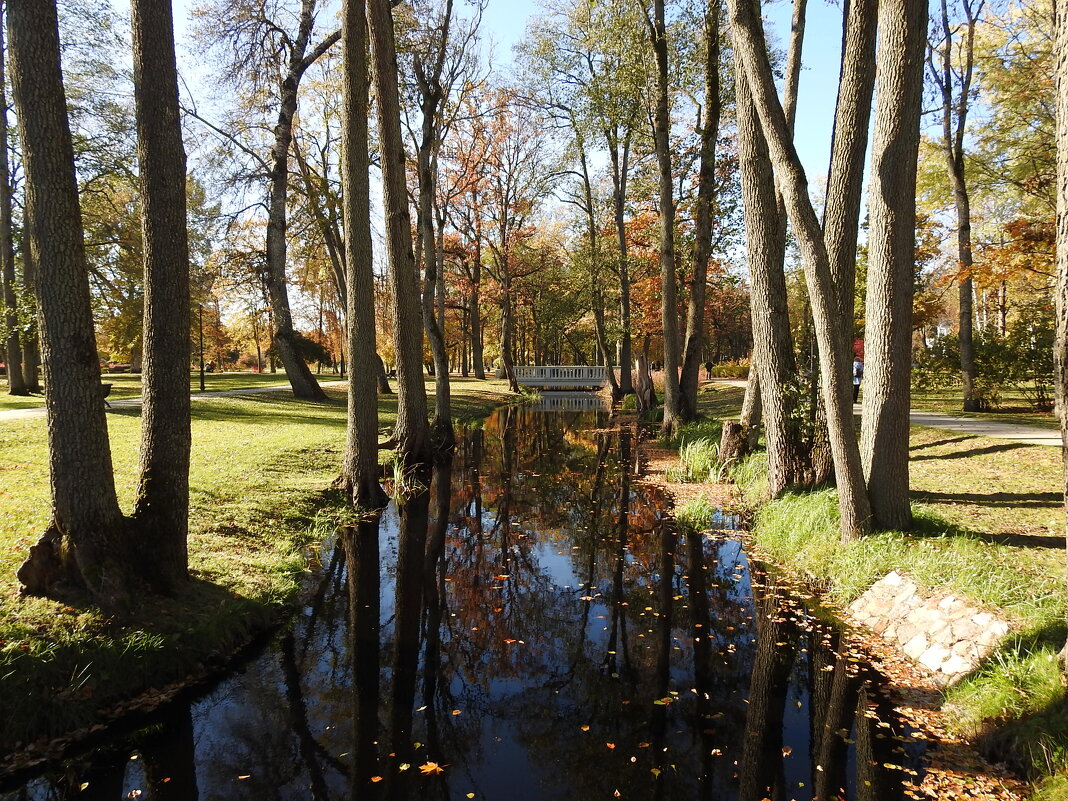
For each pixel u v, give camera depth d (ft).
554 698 16.88
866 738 13.97
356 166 34.12
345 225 35.32
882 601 19.77
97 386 17.40
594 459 55.83
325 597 23.73
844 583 21.66
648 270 102.06
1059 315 10.80
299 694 16.83
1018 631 14.98
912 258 22.41
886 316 22.56
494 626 21.56
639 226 99.96
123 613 16.87
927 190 71.10
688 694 16.92
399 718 15.79
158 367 18.95
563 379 165.78
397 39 51.47
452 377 160.97
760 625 20.65
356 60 33.12
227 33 53.21
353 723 15.56
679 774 13.39
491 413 98.89
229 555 23.75
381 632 20.94
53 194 16.30
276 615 21.13
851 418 22.52
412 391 47.42
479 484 45.21
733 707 16.19
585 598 24.13
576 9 63.16
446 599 23.97
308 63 73.92
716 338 188.65
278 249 78.74
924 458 35.78
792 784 12.94
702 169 55.83
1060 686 12.24
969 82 54.49
